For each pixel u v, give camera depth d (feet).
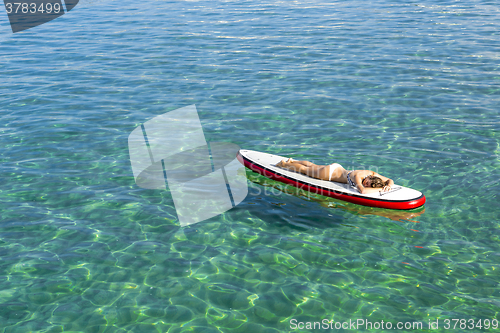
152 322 15.87
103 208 22.93
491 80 40.29
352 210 23.11
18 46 54.70
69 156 28.32
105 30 62.23
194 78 43.14
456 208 22.52
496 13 65.46
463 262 18.86
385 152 28.22
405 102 36.17
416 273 18.31
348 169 26.20
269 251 19.85
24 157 28.12
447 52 48.67
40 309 16.46
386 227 21.53
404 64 45.44
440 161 26.94
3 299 16.89
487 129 30.89
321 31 59.11
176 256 19.47
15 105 36.58
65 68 46.32
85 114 34.91
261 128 32.37
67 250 19.72
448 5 72.90
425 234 20.83
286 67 45.78
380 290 17.42
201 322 15.89
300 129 32.01
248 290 17.48
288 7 75.61
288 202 23.86
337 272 18.48
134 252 19.67
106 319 16.01
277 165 26.61
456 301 16.79
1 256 19.25
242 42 55.06
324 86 40.32
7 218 21.91
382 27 60.13
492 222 21.33
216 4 80.28
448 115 33.42
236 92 39.40
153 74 44.42
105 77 43.55
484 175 25.26
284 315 16.20
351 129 31.71
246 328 15.62
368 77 42.19
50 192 24.29
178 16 70.54
